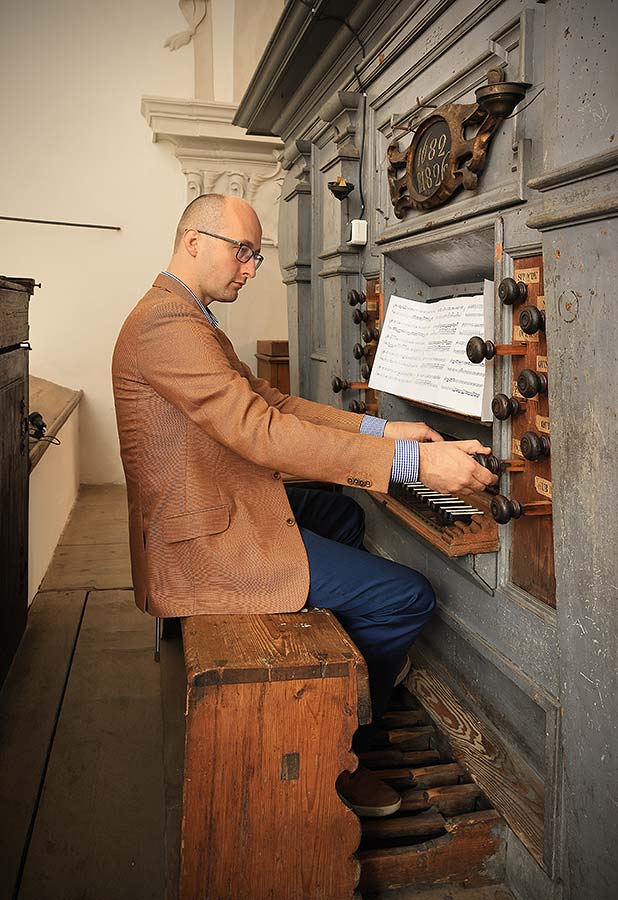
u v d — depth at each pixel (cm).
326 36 288
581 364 139
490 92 164
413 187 226
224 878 156
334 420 225
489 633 199
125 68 555
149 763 214
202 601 178
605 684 140
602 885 144
